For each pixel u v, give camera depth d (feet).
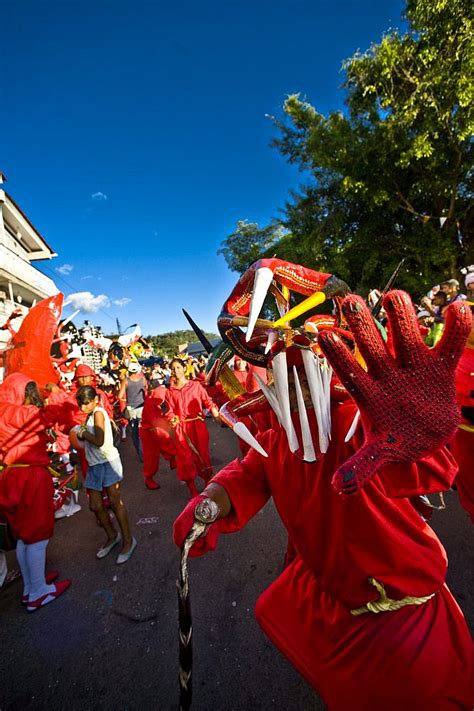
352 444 3.69
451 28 30.50
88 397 11.78
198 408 15.46
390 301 2.64
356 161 37.09
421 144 32.91
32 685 7.56
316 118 45.96
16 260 49.37
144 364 34.63
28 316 13.02
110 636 8.63
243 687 6.88
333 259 42.70
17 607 9.99
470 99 30.42
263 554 10.97
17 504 9.65
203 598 9.50
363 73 35.60
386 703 3.51
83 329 40.19
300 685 6.74
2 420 9.77
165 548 12.17
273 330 3.58
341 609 4.02
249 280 3.60
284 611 4.58
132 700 7.00
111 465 11.88
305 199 47.67
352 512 3.64
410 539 3.70
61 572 11.52
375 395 2.73
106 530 12.37
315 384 3.67
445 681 3.42
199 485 18.02
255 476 4.45
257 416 6.28
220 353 4.13
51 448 15.72
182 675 3.67
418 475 3.15
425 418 2.67
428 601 3.76
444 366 2.65
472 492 8.78
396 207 38.09
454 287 12.38
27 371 12.85
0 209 53.57
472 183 36.40
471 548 9.55
